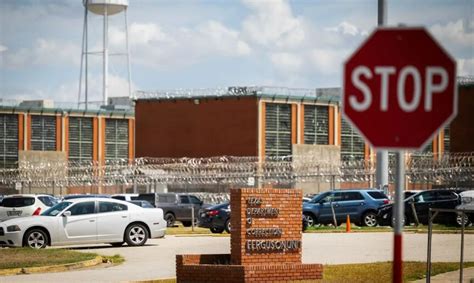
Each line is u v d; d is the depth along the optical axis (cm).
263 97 11856
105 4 15775
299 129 12156
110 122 14250
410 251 3653
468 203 5409
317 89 12862
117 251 3934
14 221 4006
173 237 4891
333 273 2769
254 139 11788
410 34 1015
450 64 1006
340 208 5775
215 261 2608
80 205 4106
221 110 12106
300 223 2636
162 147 12612
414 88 1014
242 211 2556
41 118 13550
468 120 10544
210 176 8594
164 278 2816
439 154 9000
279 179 8350
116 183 8738
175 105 12519
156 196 6662
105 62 15988
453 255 3469
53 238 4022
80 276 2909
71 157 13788
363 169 10200
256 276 2462
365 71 1023
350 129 12762
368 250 3747
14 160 13262
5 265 3120
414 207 5516
